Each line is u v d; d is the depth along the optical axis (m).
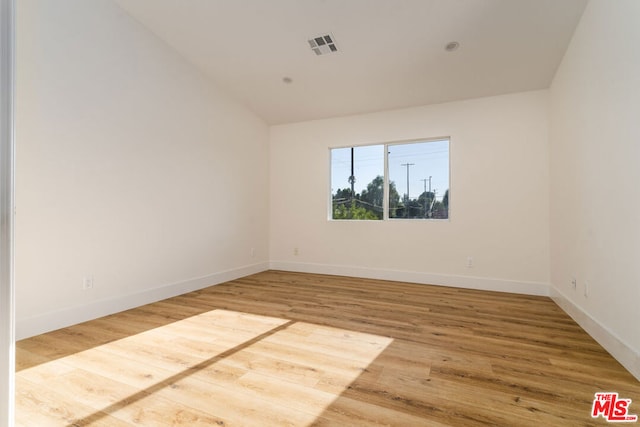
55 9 2.44
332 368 1.83
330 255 4.81
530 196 3.68
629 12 1.80
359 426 1.32
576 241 2.67
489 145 3.88
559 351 2.06
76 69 2.59
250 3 2.87
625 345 1.82
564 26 2.73
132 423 1.33
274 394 1.55
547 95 3.63
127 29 3.01
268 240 5.22
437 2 2.67
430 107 4.20
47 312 2.39
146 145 3.20
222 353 2.02
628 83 1.82
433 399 1.51
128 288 3.00
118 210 2.92
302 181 5.02
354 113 4.62
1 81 0.84
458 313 2.89
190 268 3.72
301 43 3.32
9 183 0.86
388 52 3.33
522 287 3.70
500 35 2.94
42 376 1.72
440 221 4.12
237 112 4.49
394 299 3.37
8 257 0.87
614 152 1.99
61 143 2.48
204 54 3.59
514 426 1.32
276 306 3.10
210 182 4.03
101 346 2.12
